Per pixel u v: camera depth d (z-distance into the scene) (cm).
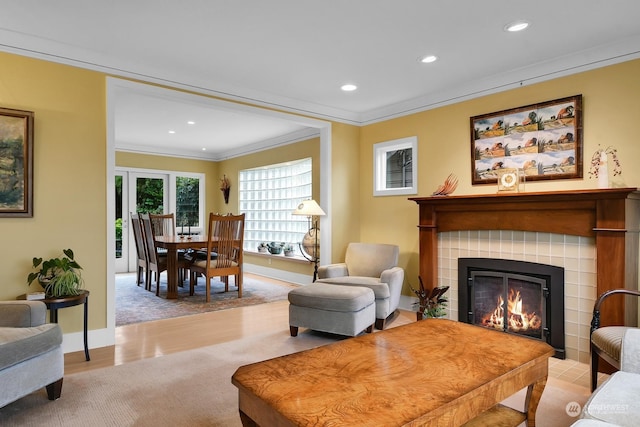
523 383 176
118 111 505
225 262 517
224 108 402
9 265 288
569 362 296
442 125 418
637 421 134
